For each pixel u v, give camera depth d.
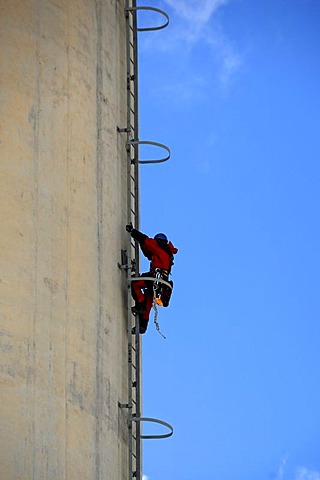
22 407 49.34
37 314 50.75
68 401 51.03
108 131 56.34
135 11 59.88
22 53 53.41
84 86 55.41
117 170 56.66
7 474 48.38
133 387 55.56
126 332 55.41
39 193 52.19
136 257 56.00
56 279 51.81
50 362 50.75
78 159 54.16
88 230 53.72
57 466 50.00
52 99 53.78
